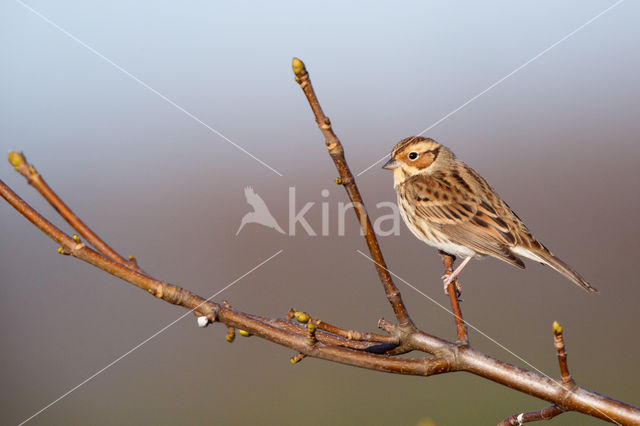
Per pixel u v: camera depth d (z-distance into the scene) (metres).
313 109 4.71
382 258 5.01
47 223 4.46
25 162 4.42
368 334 5.16
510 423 4.94
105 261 4.46
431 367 4.81
